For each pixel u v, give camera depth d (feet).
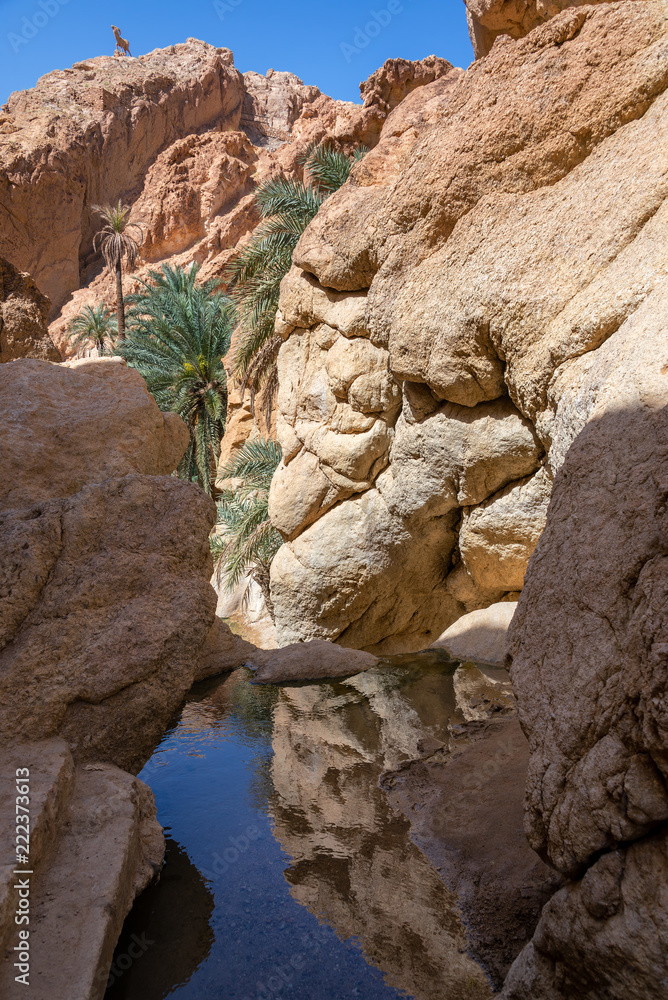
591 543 8.29
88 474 15.42
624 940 5.95
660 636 6.29
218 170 135.54
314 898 8.93
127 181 145.59
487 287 19.88
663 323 11.15
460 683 18.11
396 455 26.58
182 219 134.10
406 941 8.05
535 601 8.87
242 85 162.81
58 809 8.96
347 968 7.61
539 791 7.52
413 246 23.12
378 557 28.55
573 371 16.84
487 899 8.77
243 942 8.08
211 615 12.21
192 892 9.09
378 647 30.83
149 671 11.19
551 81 18.85
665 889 5.87
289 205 37.01
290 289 30.50
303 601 30.89
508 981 7.16
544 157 19.31
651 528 7.45
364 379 27.27
